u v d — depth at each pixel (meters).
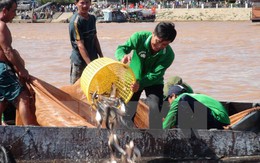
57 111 7.92
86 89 7.43
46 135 7.47
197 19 87.94
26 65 22.42
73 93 8.62
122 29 59.66
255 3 63.03
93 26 10.17
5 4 8.13
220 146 7.98
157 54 8.23
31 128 7.43
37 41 40.25
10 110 8.74
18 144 7.40
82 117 8.25
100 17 87.25
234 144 8.02
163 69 8.35
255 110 8.28
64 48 32.38
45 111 7.95
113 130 6.53
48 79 18.09
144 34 8.18
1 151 7.29
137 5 100.56
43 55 27.64
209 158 7.95
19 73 8.16
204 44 34.94
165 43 7.95
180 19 89.25
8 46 8.02
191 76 19.14
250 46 32.59
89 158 7.57
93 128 7.57
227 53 28.19
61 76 18.77
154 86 8.52
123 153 6.18
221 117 8.23
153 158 7.78
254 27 57.44
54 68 21.09
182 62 23.56
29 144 7.43
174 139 7.87
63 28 64.75
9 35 8.08
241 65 22.33
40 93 8.09
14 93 8.04
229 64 22.75
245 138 8.07
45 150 7.47
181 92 8.70
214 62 23.62
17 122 8.19
